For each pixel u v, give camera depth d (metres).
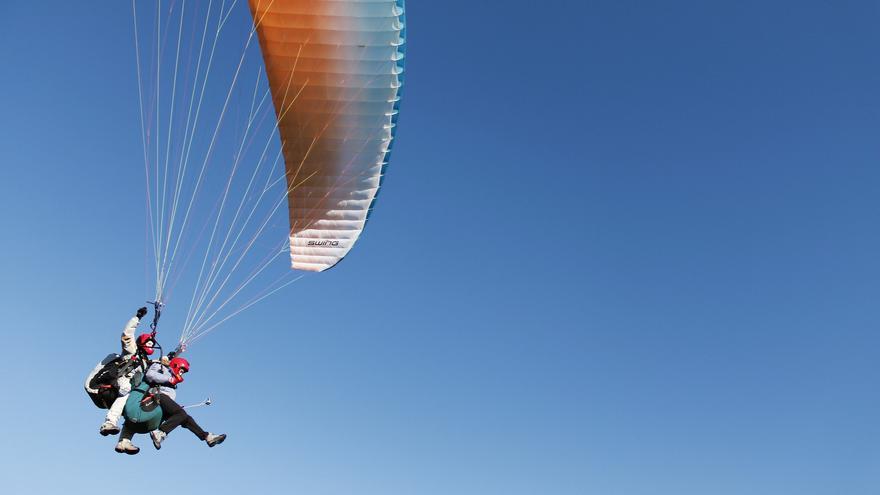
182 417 7.80
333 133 9.49
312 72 9.06
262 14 8.70
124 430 7.68
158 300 7.92
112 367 7.60
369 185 9.81
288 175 9.84
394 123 9.48
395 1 8.59
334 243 10.02
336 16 8.70
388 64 9.03
